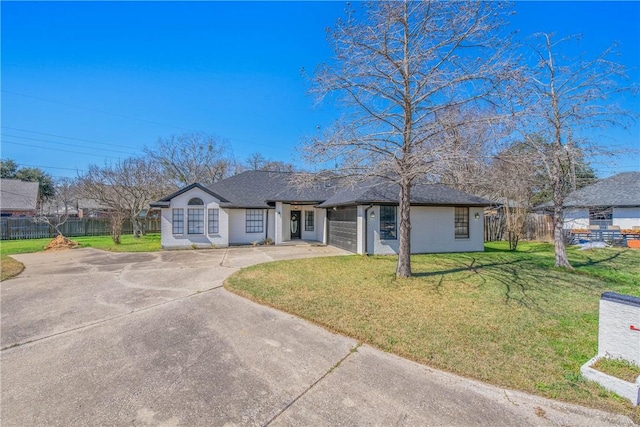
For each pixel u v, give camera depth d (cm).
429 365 371
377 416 277
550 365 368
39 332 482
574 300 641
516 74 652
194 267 1030
